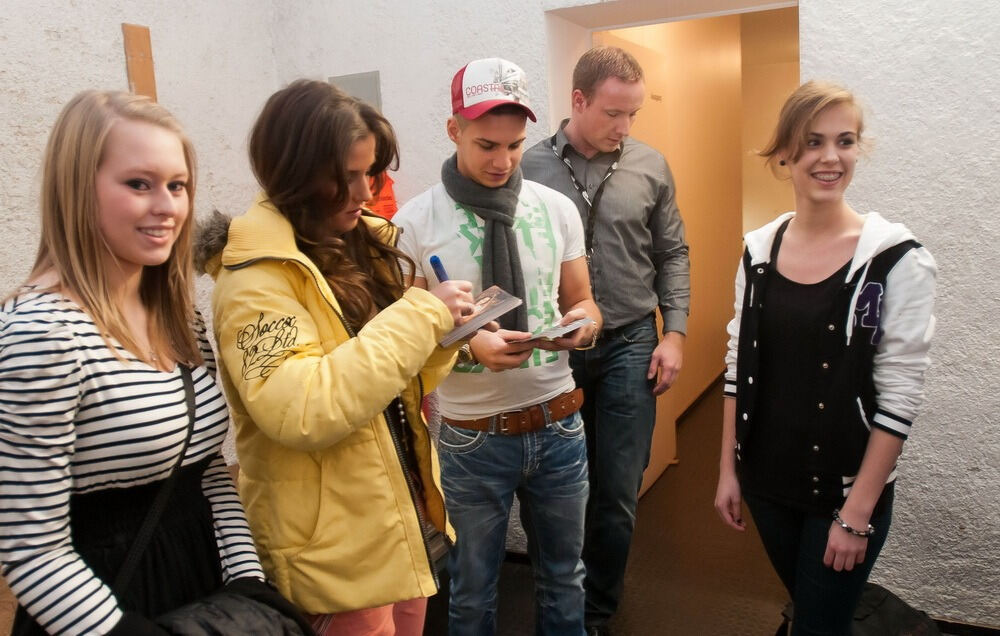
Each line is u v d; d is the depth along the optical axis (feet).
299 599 4.57
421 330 4.43
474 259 6.57
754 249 6.08
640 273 8.62
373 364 4.24
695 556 10.42
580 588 7.09
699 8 9.39
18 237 7.89
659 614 9.11
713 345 17.88
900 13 7.70
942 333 7.98
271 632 3.91
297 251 4.49
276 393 4.15
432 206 6.75
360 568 4.61
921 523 8.36
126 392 3.79
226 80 10.27
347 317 4.89
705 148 16.07
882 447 5.41
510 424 6.58
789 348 5.79
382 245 5.40
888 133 7.89
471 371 6.56
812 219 5.75
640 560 10.40
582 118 8.36
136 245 3.84
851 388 5.54
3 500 3.49
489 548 6.79
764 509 6.17
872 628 7.05
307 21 10.71
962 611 8.32
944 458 8.16
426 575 4.79
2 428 3.47
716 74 16.67
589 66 8.15
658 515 11.68
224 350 4.42
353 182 4.68
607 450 8.54
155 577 4.06
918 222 7.91
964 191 7.72
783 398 5.86
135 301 4.20
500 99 6.00
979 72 7.51
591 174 8.56
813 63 8.08
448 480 6.81
